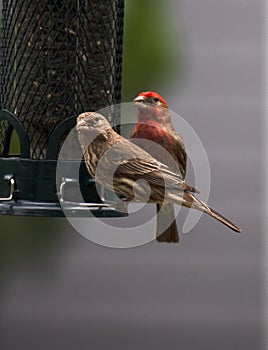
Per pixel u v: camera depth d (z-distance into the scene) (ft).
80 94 42.55
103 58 42.80
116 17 42.96
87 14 42.52
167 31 43.68
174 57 43.91
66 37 42.47
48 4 42.45
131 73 43.57
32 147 42.52
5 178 40.78
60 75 42.52
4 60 43.50
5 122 42.68
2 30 43.68
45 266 45.55
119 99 43.24
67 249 48.80
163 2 43.57
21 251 44.78
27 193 40.60
